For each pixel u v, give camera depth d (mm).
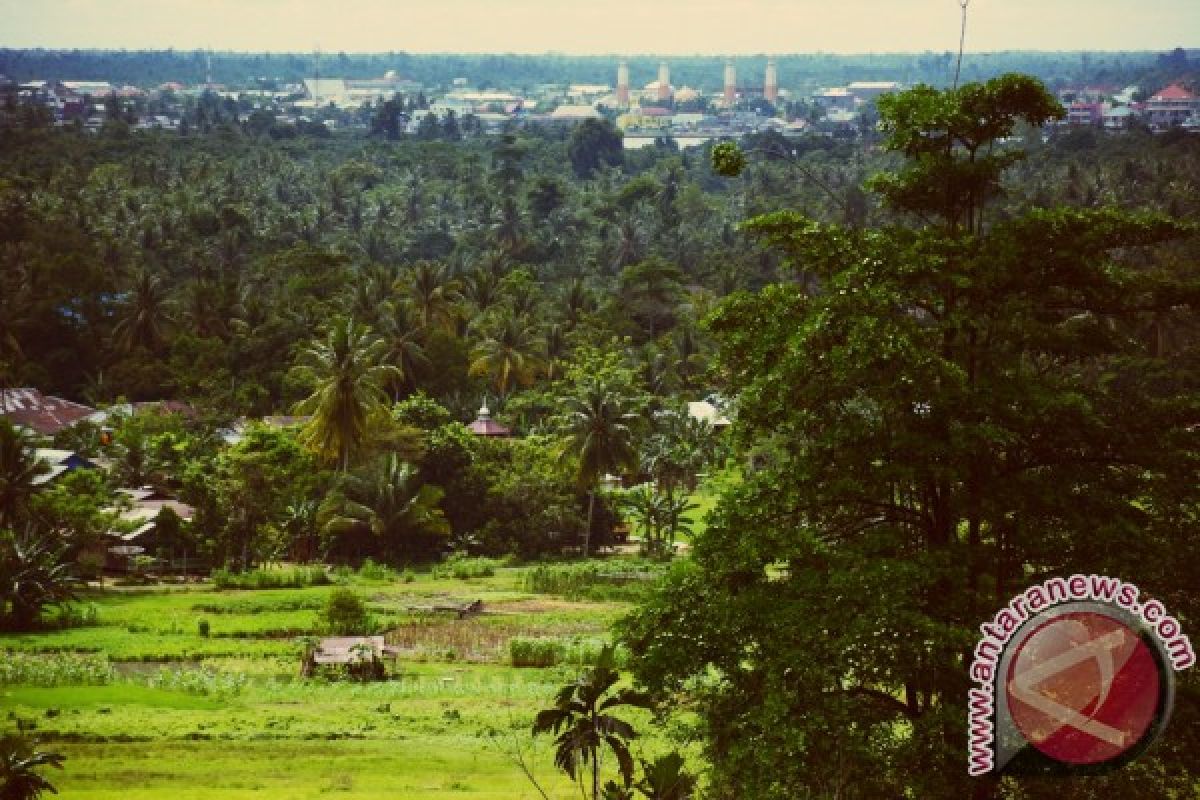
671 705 38406
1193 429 38156
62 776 52281
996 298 36625
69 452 136750
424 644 86938
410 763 55094
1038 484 35562
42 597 90938
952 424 35000
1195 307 37844
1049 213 36438
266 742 59250
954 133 37688
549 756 56719
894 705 35281
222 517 121625
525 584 111812
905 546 35781
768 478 37688
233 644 86562
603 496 134000
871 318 35000
